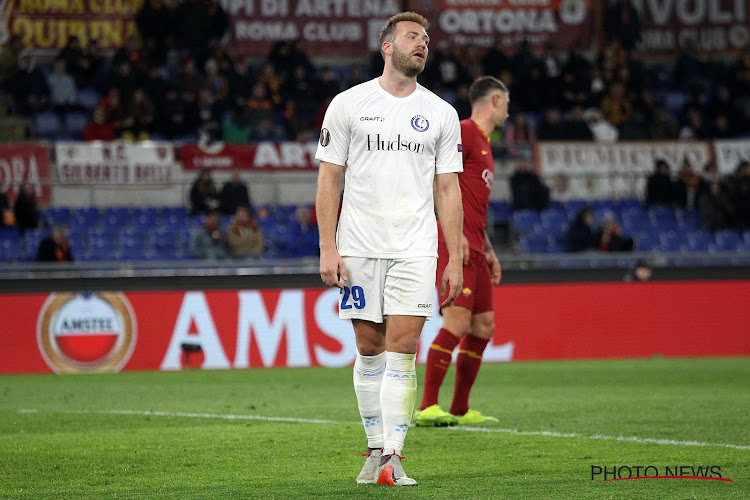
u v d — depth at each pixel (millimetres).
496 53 53594
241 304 34094
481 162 18594
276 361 34125
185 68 49000
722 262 43062
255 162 47062
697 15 59562
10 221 42156
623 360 35531
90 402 23016
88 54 49719
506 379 28531
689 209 48500
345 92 12469
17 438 16922
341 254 12383
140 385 27672
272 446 15688
